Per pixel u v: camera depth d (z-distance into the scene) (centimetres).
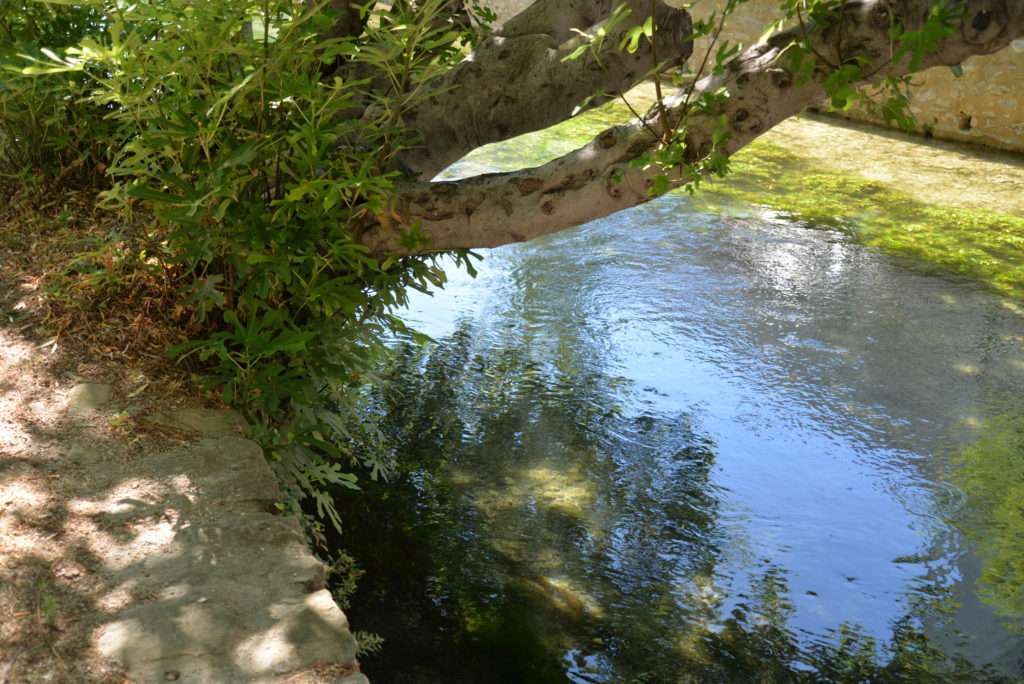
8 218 371
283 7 273
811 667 303
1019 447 433
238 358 297
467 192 301
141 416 277
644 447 418
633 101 1010
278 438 289
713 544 359
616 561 346
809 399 465
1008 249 675
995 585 345
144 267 324
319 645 200
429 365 475
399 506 367
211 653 195
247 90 271
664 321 538
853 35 256
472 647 301
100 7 277
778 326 540
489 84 335
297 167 288
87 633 199
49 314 315
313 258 286
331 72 348
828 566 351
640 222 693
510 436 420
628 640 309
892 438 436
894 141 930
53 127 395
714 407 452
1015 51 870
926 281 614
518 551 347
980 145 916
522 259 617
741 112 269
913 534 371
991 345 532
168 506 241
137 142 281
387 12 317
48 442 260
